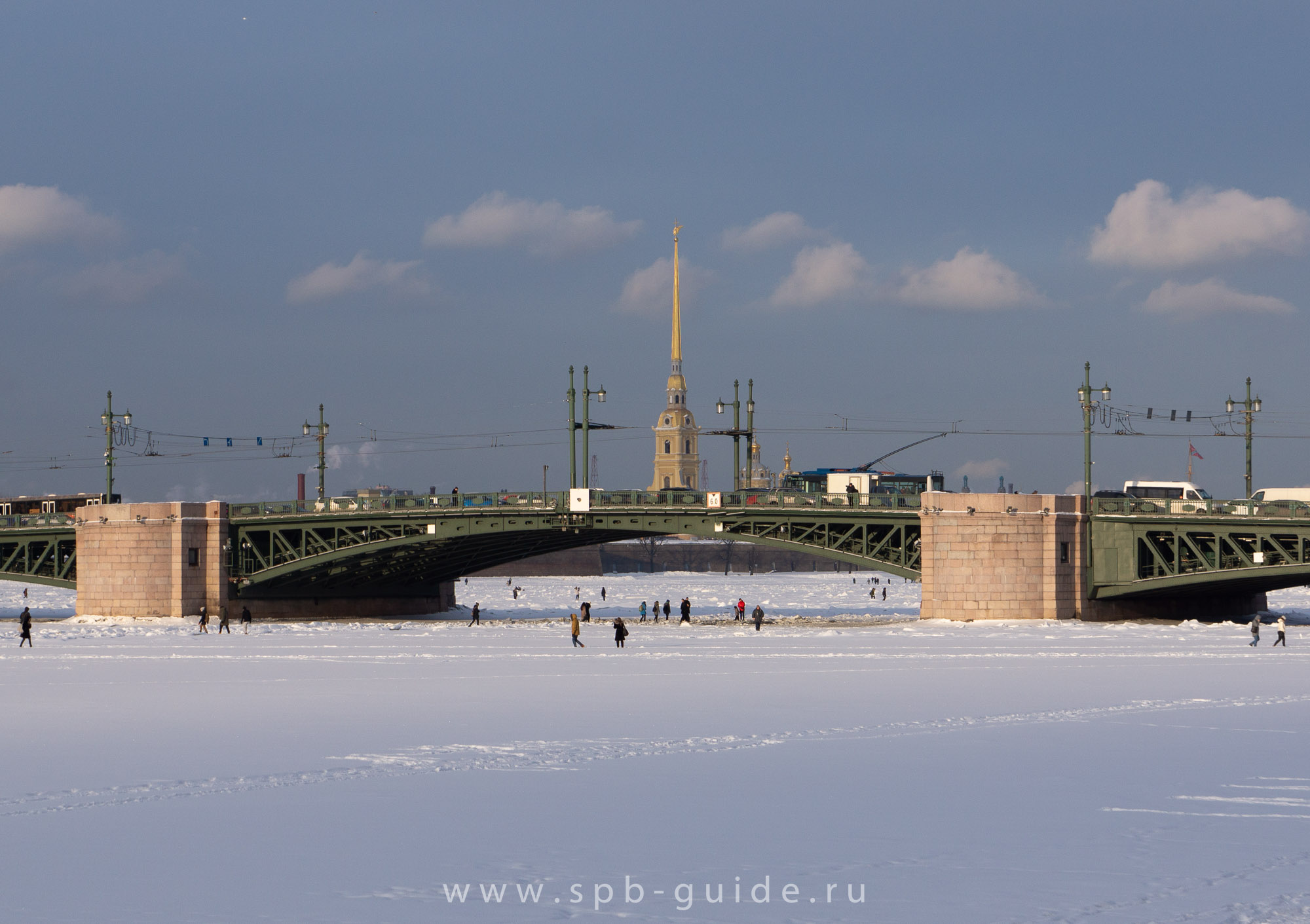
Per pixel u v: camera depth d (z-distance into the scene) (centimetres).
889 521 10300
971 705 4566
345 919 1856
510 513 11050
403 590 14000
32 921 1848
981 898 1959
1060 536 9894
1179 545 9712
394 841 2352
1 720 4225
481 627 11394
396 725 4038
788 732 3838
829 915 1873
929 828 2459
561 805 2688
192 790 2878
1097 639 8506
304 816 2584
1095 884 2042
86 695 5094
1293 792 2812
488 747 3538
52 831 2448
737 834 2408
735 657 7312
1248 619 12112
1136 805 2675
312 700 4844
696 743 3606
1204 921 1848
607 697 4909
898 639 8731
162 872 2134
